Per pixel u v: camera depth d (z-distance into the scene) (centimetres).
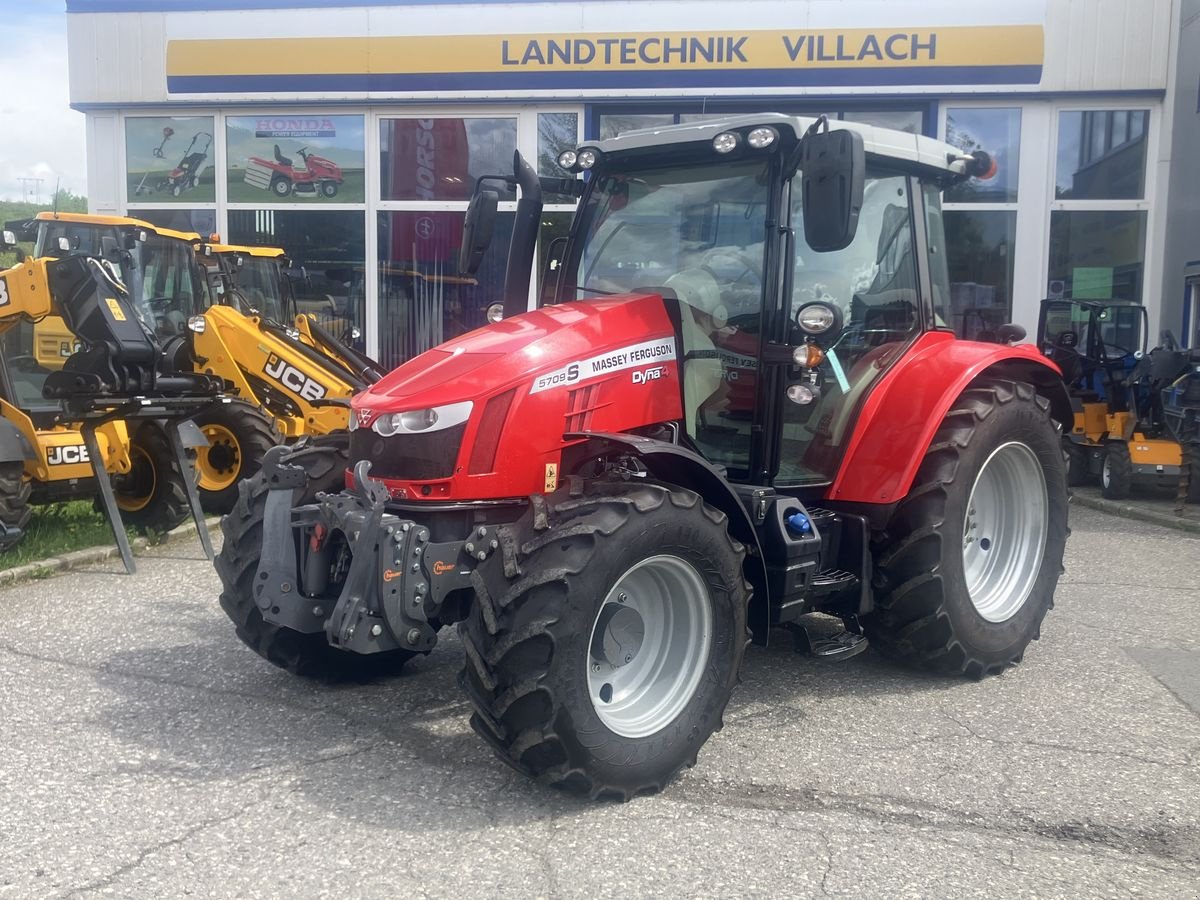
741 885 305
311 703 446
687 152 448
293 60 1294
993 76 1208
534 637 333
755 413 425
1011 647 493
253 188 1345
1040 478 516
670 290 447
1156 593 657
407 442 377
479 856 320
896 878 310
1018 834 339
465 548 358
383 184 1326
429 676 482
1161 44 1196
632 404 409
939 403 457
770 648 529
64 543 726
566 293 476
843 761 395
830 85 1223
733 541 384
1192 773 386
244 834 331
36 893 295
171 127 1345
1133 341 1154
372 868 312
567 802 357
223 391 810
